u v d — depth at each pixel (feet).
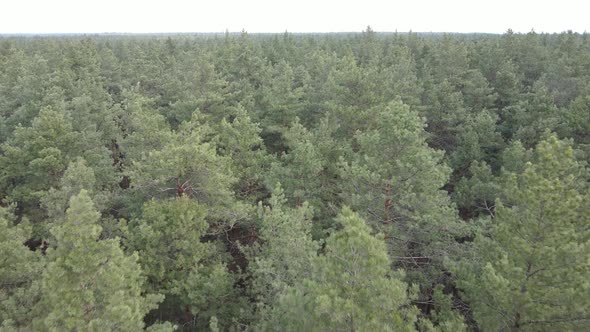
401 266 62.75
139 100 104.27
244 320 60.44
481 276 45.83
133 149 80.02
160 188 69.41
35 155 82.07
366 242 35.60
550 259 39.81
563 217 40.52
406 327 35.68
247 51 156.87
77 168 67.31
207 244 65.10
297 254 51.72
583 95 127.54
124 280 39.86
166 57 221.25
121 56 251.80
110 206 82.12
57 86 124.47
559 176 44.52
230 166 79.87
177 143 71.31
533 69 184.03
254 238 83.41
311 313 38.65
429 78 148.56
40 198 74.23
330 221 74.74
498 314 43.88
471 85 142.82
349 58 146.20
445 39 210.79
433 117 126.11
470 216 93.76
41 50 232.12
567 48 205.77
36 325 38.47
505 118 134.10
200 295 57.77
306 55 196.13
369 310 35.47
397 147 60.18
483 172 92.17
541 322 40.96
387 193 60.03
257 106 127.13
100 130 111.34
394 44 239.71
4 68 164.76
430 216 54.90
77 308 35.88
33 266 44.96
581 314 39.96
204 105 119.85
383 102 100.94
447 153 124.67
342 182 75.36
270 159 88.94
